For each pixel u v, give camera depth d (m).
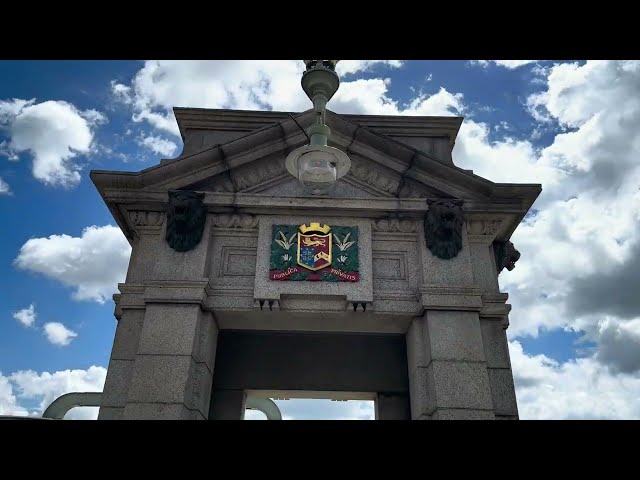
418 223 9.01
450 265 8.61
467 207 9.01
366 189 9.29
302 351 9.80
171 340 7.82
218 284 8.48
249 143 9.16
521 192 9.05
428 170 9.17
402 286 8.62
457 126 10.42
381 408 9.27
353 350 9.82
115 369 7.89
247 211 8.96
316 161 7.15
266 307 8.23
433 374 7.75
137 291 8.48
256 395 10.02
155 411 7.27
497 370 8.08
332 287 8.34
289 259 8.52
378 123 10.38
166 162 9.42
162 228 8.91
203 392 7.80
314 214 8.98
